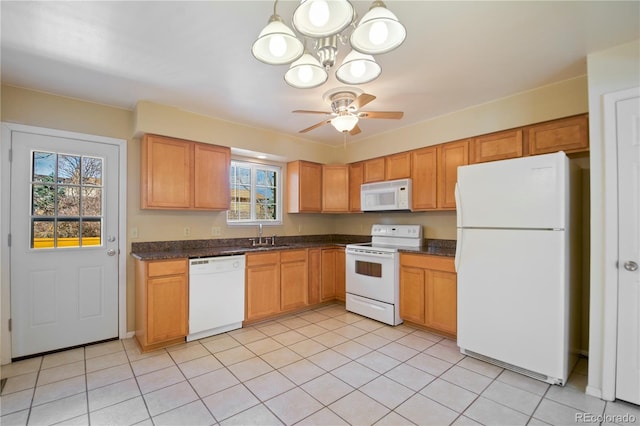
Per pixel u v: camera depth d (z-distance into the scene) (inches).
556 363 85.5
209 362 99.8
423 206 141.6
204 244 144.1
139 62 88.1
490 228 98.8
